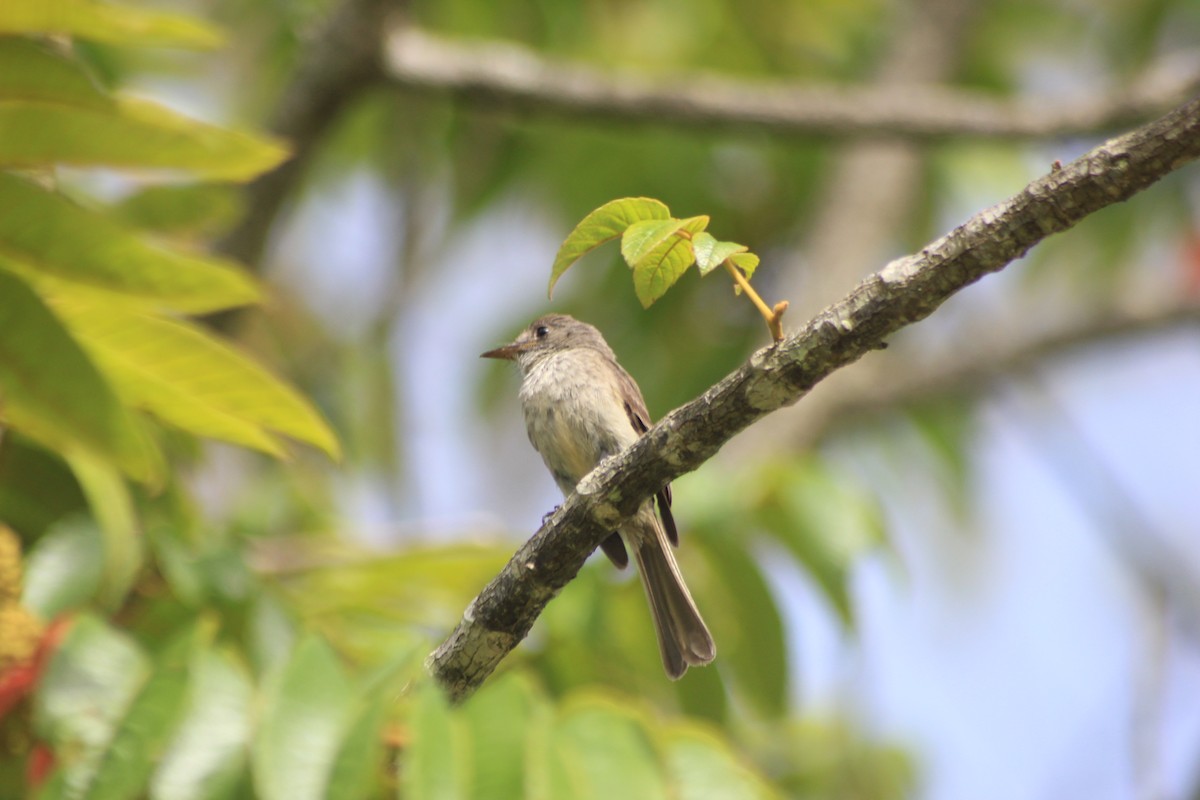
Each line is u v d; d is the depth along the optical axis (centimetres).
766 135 1364
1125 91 1233
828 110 1245
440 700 622
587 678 921
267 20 1473
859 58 1698
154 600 798
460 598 887
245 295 668
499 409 1578
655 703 942
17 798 675
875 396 1595
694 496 952
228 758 638
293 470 1154
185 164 643
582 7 1555
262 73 1466
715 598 953
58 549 737
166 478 838
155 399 711
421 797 595
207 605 784
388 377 1453
